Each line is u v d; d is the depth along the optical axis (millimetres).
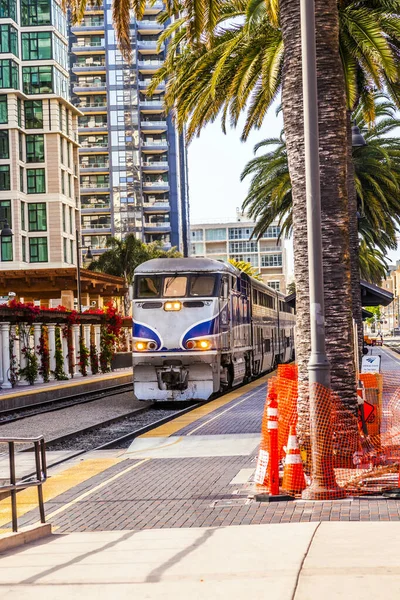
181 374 32656
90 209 163500
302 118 16500
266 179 51125
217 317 32938
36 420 29703
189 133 32875
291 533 10258
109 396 41500
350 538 9727
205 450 18984
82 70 163250
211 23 22922
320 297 13547
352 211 34250
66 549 10164
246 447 19016
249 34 25453
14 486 10898
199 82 31328
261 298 48188
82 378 50875
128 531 11328
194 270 33281
